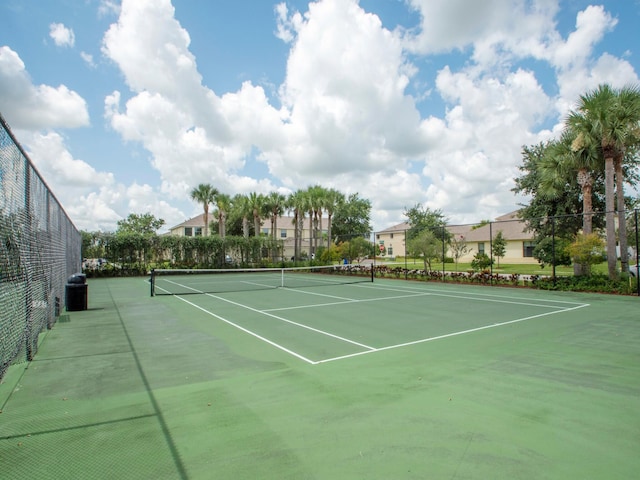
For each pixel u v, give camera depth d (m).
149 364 6.02
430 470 2.94
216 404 4.35
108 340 7.73
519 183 27.03
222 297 15.27
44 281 8.37
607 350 6.70
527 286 18.47
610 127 15.33
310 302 13.59
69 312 11.51
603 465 3.01
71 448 3.36
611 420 3.85
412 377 5.27
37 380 5.25
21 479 2.89
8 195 5.06
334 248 30.92
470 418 3.90
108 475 2.94
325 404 4.31
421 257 28.47
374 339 7.72
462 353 6.56
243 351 6.81
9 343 5.27
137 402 4.44
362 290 17.86
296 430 3.67
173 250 31.30
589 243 16.44
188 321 9.89
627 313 10.74
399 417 3.94
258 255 35.91
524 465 3.01
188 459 3.16
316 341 7.57
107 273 28.36
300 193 37.28
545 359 6.14
